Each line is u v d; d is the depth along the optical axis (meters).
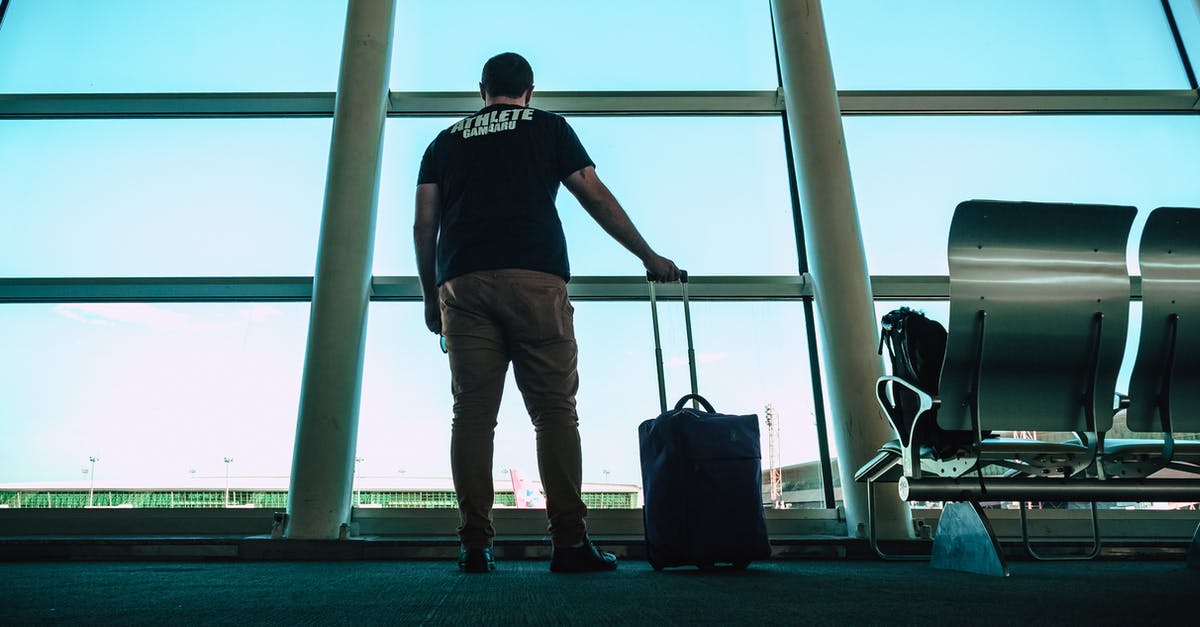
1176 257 1.93
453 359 2.02
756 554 2.04
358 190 3.43
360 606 1.13
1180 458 1.96
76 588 1.47
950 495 1.95
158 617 0.98
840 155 3.66
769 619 0.97
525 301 1.97
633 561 2.86
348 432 3.21
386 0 3.80
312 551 2.95
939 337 1.97
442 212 2.12
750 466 2.10
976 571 1.96
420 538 3.31
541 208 2.05
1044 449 1.97
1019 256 1.85
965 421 1.85
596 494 3.57
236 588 1.48
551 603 1.18
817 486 3.62
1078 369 1.89
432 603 1.18
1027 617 0.98
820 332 3.50
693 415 2.10
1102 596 1.29
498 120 2.12
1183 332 1.92
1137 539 3.18
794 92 3.80
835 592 1.37
